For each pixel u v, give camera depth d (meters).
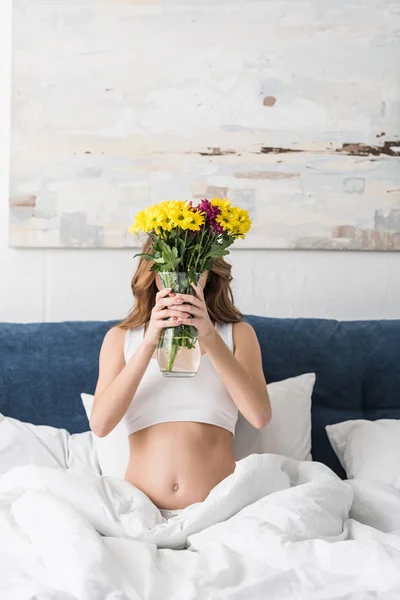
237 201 2.81
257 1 2.80
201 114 2.79
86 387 2.48
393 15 2.84
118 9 2.77
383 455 2.23
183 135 2.79
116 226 2.79
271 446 2.29
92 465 2.27
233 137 2.80
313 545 1.57
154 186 2.79
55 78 2.76
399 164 2.85
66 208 2.78
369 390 2.55
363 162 2.85
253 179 2.81
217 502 1.76
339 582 1.47
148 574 1.49
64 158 2.77
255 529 1.62
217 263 2.16
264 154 2.81
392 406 2.55
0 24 2.78
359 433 2.33
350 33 2.83
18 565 1.54
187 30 2.79
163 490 1.93
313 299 2.87
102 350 2.16
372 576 1.47
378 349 2.58
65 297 2.80
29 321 2.79
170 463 1.95
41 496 1.74
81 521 1.62
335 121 2.83
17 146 2.76
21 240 2.77
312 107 2.83
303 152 2.82
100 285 2.81
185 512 1.81
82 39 2.77
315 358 2.55
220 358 1.95
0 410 2.43
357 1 2.83
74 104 2.77
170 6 2.78
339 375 2.55
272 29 2.81
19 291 2.79
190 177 2.80
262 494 1.83
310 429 2.40
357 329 2.61
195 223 1.77
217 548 1.58
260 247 2.82
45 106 2.76
